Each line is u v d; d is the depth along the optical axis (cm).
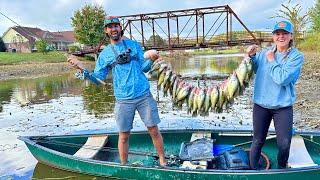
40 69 1972
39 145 337
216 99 274
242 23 1293
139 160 338
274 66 239
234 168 283
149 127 286
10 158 376
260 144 268
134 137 366
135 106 280
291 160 281
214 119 531
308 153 302
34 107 734
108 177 300
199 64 2053
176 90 284
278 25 237
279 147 255
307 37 1841
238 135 346
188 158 300
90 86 1117
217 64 1959
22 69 1905
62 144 356
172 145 362
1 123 572
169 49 1414
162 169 276
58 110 684
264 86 253
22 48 3453
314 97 645
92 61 2250
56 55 2534
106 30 275
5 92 1042
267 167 283
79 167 312
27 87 1173
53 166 336
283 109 250
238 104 643
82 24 2586
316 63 1226
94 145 346
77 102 786
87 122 559
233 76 267
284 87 246
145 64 281
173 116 564
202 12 1387
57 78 1538
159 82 286
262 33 1359
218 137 352
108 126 521
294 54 236
